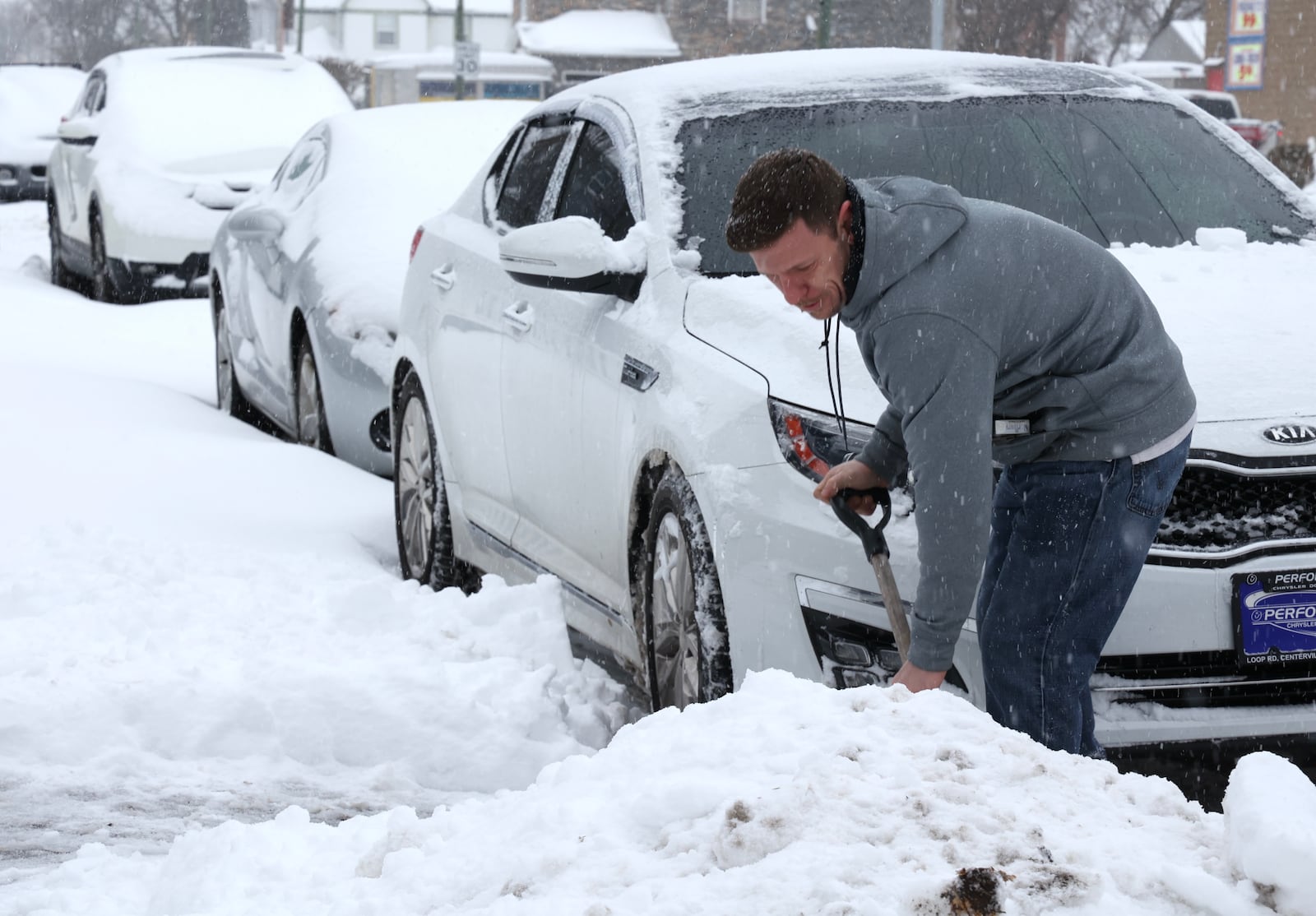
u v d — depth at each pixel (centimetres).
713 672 386
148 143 1330
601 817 257
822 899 223
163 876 306
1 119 2534
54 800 388
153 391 891
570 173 542
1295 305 423
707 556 391
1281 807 226
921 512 304
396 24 9919
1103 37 5631
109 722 426
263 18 7450
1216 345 398
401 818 303
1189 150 516
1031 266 309
